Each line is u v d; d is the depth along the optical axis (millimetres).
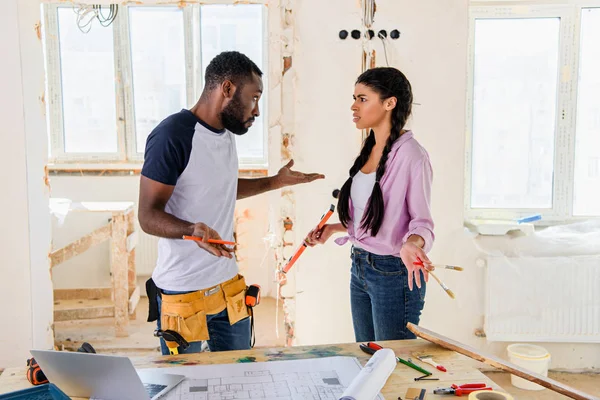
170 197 1746
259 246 4637
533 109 3535
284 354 1435
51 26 4520
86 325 3932
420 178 1867
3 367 2842
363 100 1949
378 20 2881
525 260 2984
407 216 1951
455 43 2904
